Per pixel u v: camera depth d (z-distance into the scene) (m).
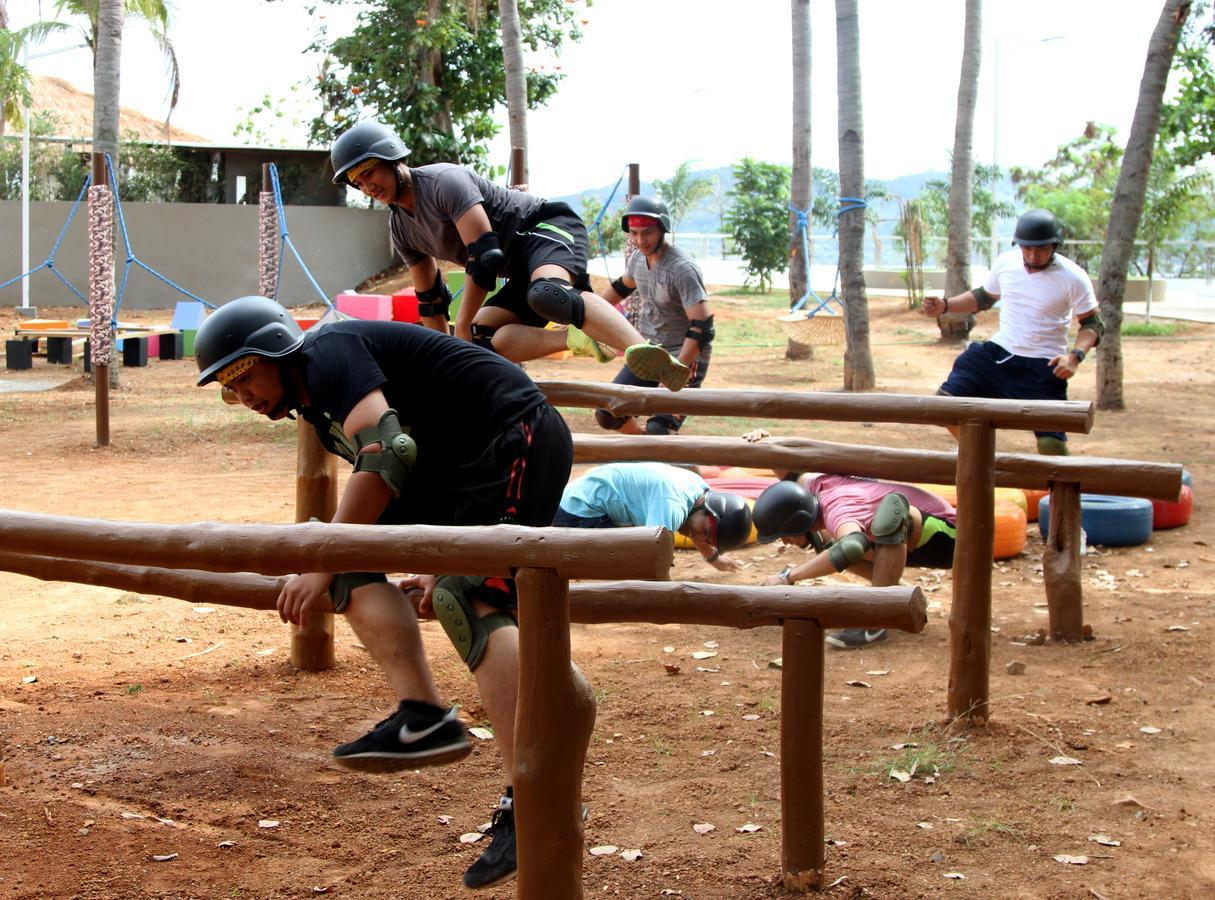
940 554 6.28
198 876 3.84
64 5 28.77
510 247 5.55
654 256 8.77
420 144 30.95
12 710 5.17
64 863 3.86
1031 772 4.68
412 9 30.00
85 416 14.82
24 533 3.37
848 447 6.07
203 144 33.03
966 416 5.18
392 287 31.62
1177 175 28.70
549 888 2.98
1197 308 31.72
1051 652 6.16
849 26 16.78
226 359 3.37
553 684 2.93
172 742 4.89
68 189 33.16
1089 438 13.02
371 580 3.44
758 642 6.48
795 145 21.39
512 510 3.42
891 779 4.62
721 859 4.01
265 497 10.13
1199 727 5.14
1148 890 3.79
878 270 37.28
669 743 5.03
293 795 4.47
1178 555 8.20
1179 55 20.25
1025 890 3.79
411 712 3.29
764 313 29.73
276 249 15.22
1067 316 7.97
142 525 3.33
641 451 6.25
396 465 3.25
